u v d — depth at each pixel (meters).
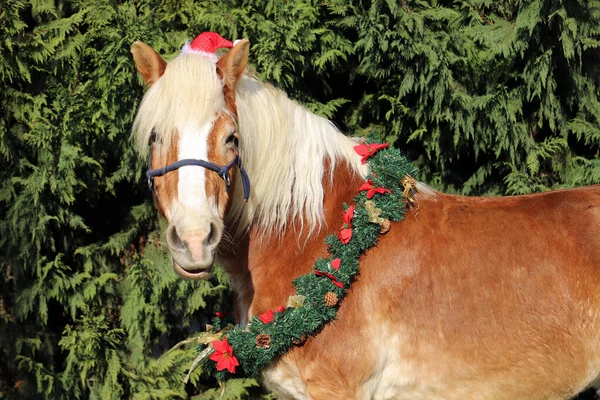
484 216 2.48
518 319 2.34
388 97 3.71
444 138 3.84
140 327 3.82
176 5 3.58
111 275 3.71
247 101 2.35
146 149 2.21
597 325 2.36
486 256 2.39
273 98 2.46
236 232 2.47
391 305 2.35
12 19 3.38
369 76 3.79
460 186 4.02
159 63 2.29
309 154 2.49
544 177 3.92
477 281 2.37
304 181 2.46
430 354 2.35
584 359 2.37
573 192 2.54
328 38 3.62
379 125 3.95
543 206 2.50
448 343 2.34
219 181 2.09
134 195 4.00
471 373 2.35
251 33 3.56
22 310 3.66
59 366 3.94
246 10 3.55
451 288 2.36
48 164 3.51
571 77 3.71
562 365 2.36
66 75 3.56
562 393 2.41
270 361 2.42
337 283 2.29
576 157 3.81
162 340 4.26
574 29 3.35
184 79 2.08
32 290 3.63
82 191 3.77
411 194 2.50
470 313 2.34
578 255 2.39
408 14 3.49
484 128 3.72
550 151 3.79
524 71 3.62
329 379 2.34
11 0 3.37
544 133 3.97
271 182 2.42
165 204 2.11
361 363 2.33
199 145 2.06
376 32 3.50
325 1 3.62
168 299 3.93
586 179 3.73
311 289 2.30
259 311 2.47
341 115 4.05
